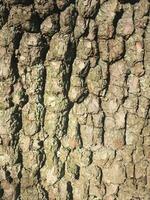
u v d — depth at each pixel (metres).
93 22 0.59
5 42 0.61
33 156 0.62
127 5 0.58
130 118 0.60
